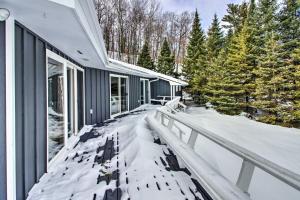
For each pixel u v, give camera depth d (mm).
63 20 2418
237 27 24312
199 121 10352
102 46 4781
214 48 22547
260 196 2875
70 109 5629
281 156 5520
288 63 12242
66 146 4633
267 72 12578
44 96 3508
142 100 15188
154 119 5812
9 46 2258
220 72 16812
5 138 2246
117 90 10141
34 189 2848
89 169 3396
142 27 32625
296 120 11422
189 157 2754
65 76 4758
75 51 4480
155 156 3623
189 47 24031
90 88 7590
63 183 2986
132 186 2729
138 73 11398
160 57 27641
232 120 12680
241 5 26188
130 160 3598
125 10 30281
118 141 5023
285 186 3156
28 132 2812
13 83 2289
